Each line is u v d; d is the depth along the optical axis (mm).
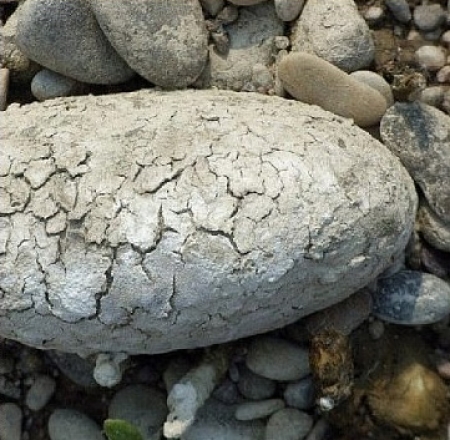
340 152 482
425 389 536
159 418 543
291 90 542
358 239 475
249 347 544
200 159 471
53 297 467
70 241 465
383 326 546
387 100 543
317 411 542
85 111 502
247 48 558
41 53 538
